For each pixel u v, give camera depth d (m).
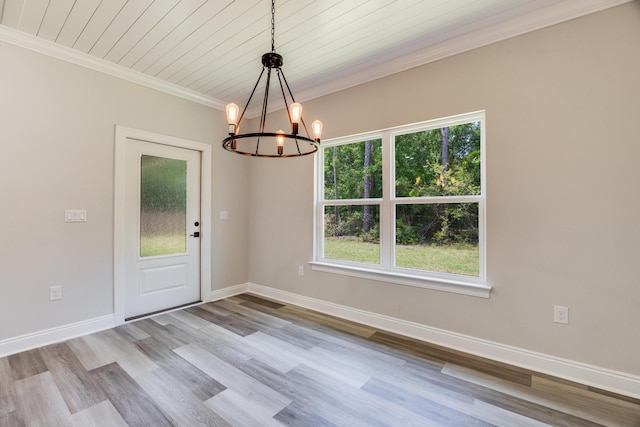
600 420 1.68
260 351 2.47
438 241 2.73
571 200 2.07
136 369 2.19
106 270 2.93
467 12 2.16
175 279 3.58
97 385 1.99
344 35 2.44
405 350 2.50
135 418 1.69
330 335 2.79
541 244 2.17
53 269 2.62
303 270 3.62
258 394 1.91
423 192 2.82
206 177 3.78
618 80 1.92
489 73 2.37
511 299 2.28
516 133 2.26
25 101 2.47
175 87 3.40
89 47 2.61
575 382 2.03
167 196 3.49
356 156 3.28
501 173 2.32
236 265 4.14
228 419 1.68
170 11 2.13
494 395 1.90
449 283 2.53
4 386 1.97
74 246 2.74
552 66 2.12
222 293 3.96
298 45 2.59
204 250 3.78
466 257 2.58
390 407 1.79
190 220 3.71
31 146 2.51
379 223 3.08
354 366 2.25
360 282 3.12
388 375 2.13
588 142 2.01
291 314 3.35
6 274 2.39
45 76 2.57
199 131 3.71
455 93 2.53
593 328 2.00
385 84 2.95
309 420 1.68
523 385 2.00
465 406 1.80
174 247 3.56
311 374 2.14
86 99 2.80
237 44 2.57
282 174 3.85
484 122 2.46
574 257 2.06
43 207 2.57
